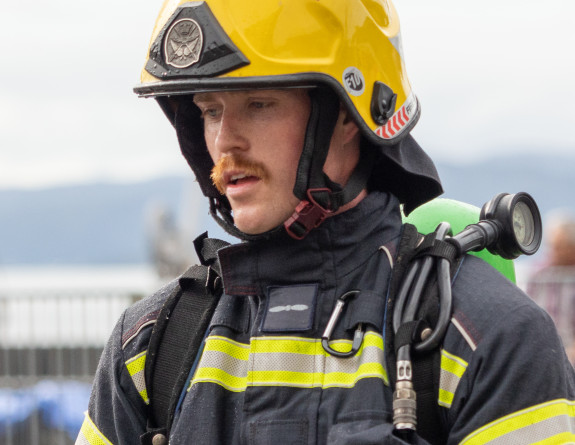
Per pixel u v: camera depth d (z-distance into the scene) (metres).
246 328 3.03
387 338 2.83
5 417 9.66
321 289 2.96
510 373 2.71
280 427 2.83
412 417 2.70
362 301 2.90
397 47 3.13
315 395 2.84
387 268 2.96
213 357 3.00
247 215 2.97
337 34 2.96
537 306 2.81
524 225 3.12
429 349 2.77
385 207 3.06
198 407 2.95
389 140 3.04
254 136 2.95
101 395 3.21
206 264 3.17
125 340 3.19
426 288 2.88
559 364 2.75
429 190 3.27
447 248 2.91
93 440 3.19
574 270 9.94
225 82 2.88
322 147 2.94
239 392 2.95
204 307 3.11
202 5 2.94
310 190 2.92
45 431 9.67
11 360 10.03
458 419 2.75
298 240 2.97
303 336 2.90
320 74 2.90
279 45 2.90
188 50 2.93
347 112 2.97
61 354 10.04
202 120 3.25
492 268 2.95
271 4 2.91
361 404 2.77
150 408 3.09
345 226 2.98
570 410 2.76
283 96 2.94
